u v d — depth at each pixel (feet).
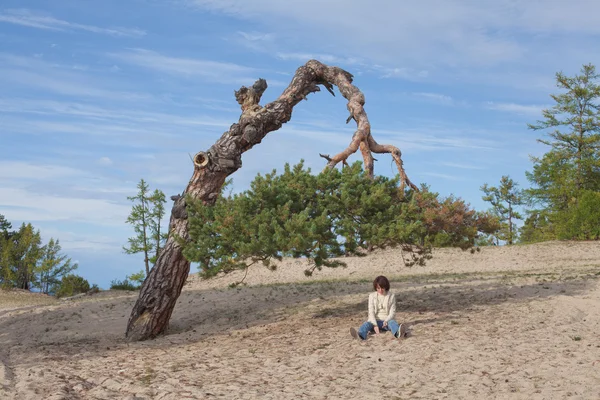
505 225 152.87
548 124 146.72
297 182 39.75
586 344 27.63
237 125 43.78
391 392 21.58
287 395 21.70
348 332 33.81
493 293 44.98
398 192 41.27
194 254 35.68
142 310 42.45
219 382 24.03
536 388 20.74
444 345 28.60
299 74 50.03
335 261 38.06
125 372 27.09
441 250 98.53
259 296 55.88
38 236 136.98
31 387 24.09
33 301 90.74
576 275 55.36
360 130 52.60
